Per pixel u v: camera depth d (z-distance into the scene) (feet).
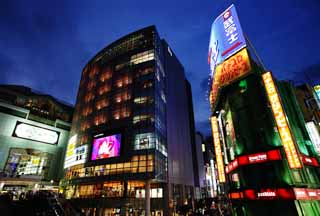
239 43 85.35
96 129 177.47
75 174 171.42
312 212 57.88
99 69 221.66
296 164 55.21
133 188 145.89
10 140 220.23
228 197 86.02
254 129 71.97
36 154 237.45
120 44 216.74
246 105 77.36
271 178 61.62
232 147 87.97
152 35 198.18
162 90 189.37
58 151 258.78
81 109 217.97
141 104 164.25
